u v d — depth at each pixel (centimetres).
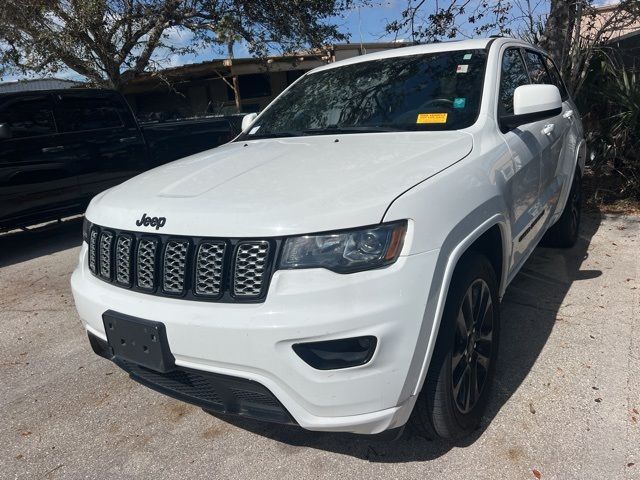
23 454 283
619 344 333
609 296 403
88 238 286
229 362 216
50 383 353
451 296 238
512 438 259
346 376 206
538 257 501
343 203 217
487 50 354
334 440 271
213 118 889
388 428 217
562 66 718
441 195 233
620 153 673
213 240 222
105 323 249
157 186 272
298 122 371
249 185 248
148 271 240
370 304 204
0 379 364
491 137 304
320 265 207
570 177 461
